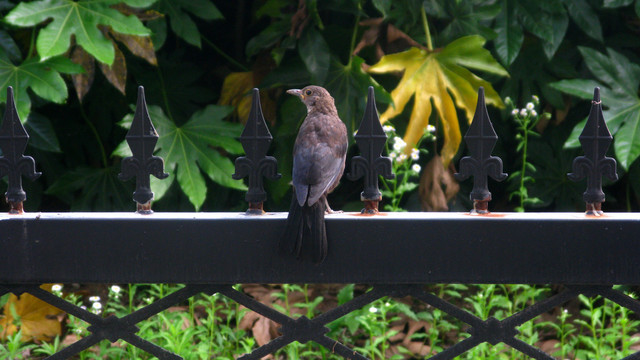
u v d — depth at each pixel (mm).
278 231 3613
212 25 9391
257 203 3709
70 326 6293
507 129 8602
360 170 3695
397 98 6922
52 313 6758
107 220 3613
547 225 3529
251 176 3680
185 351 5590
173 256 3629
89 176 8062
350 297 6410
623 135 6777
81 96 6523
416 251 3586
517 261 3561
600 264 3539
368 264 3605
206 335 6344
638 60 8250
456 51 6973
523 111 6770
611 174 3609
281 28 7430
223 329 6238
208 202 8344
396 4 7457
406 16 7535
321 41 7242
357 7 7418
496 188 8938
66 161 8656
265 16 9258
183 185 6742
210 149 6918
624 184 8930
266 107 8062
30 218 3619
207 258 3629
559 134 8477
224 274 3637
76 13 5848
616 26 8438
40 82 5957
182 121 8562
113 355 6055
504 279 3572
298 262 3615
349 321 6215
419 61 7004
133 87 8523
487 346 5742
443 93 6973
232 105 8062
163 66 8586
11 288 3750
